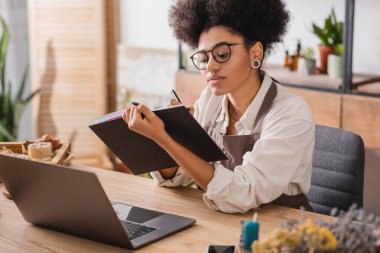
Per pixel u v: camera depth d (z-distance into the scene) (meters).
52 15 4.85
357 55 3.93
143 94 4.94
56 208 1.86
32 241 1.85
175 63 4.74
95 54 4.84
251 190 2.04
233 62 2.12
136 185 2.37
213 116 2.37
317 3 4.03
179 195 2.25
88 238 1.87
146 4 4.86
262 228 1.94
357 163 2.44
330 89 3.55
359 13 3.88
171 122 2.02
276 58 4.24
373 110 3.36
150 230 1.89
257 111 2.21
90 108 4.91
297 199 2.22
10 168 1.87
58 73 4.91
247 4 2.08
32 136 5.46
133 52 4.94
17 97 4.88
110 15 4.84
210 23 2.12
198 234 1.89
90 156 4.96
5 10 5.27
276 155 2.08
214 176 2.04
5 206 2.16
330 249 1.37
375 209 3.39
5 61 4.99
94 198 1.73
